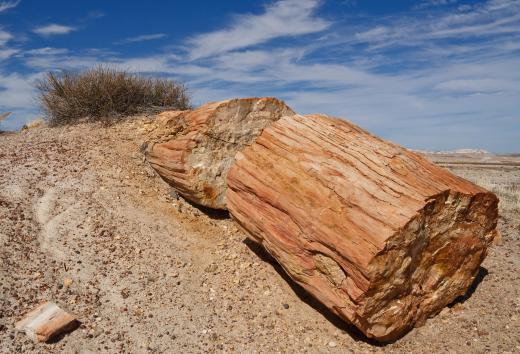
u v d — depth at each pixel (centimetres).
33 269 203
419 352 189
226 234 261
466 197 193
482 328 203
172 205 276
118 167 296
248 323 195
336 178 183
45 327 170
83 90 381
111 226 240
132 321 186
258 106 276
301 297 213
